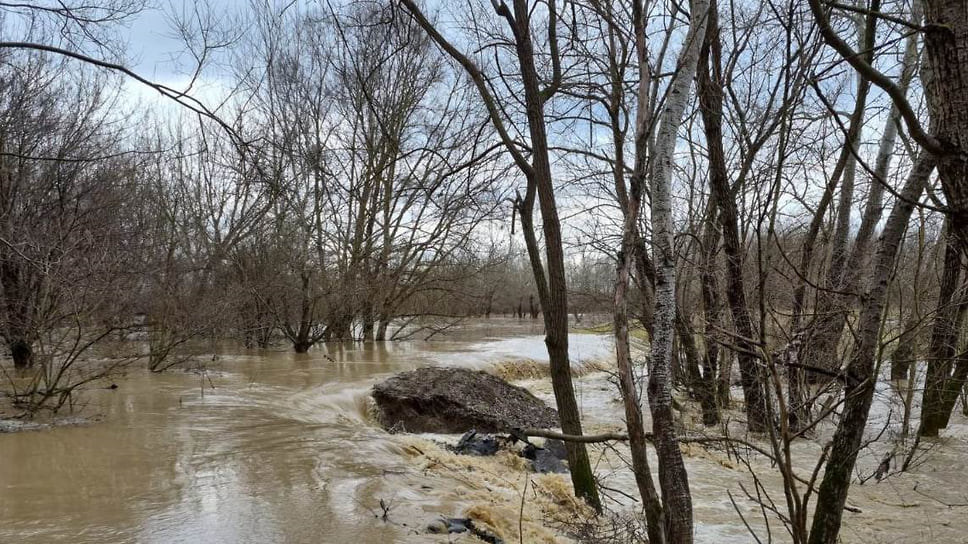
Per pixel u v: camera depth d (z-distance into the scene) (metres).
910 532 6.84
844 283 8.36
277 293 20.42
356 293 22.41
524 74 5.83
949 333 9.37
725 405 11.33
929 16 3.71
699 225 10.31
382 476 6.74
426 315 25.77
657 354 4.27
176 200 20.61
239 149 7.75
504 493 6.96
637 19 4.14
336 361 17.36
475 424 11.54
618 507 7.24
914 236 8.40
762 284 4.64
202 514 5.41
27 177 14.44
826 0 3.64
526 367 19.28
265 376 14.04
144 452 7.34
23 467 6.66
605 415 13.55
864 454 10.20
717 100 9.84
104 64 6.32
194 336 16.33
